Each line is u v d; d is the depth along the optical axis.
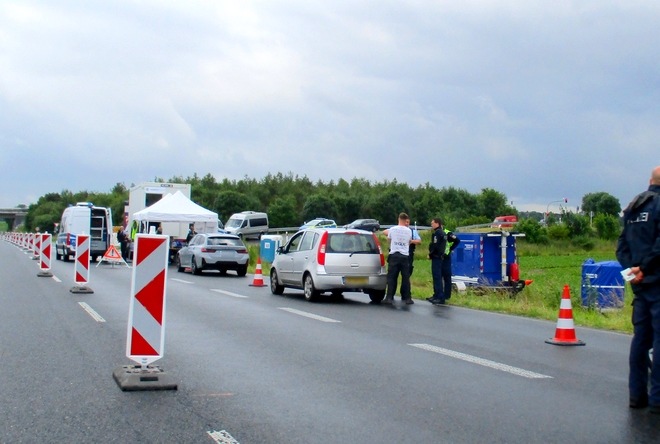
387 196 98.94
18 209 176.75
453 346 10.89
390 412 6.88
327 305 17.05
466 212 107.19
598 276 17.16
